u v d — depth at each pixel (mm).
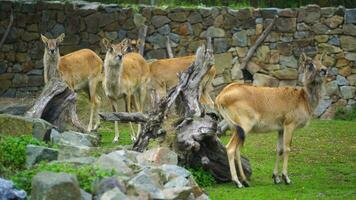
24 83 21297
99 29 21375
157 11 21312
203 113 12547
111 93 16750
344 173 13508
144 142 12359
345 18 21000
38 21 21375
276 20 21125
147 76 18016
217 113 13094
